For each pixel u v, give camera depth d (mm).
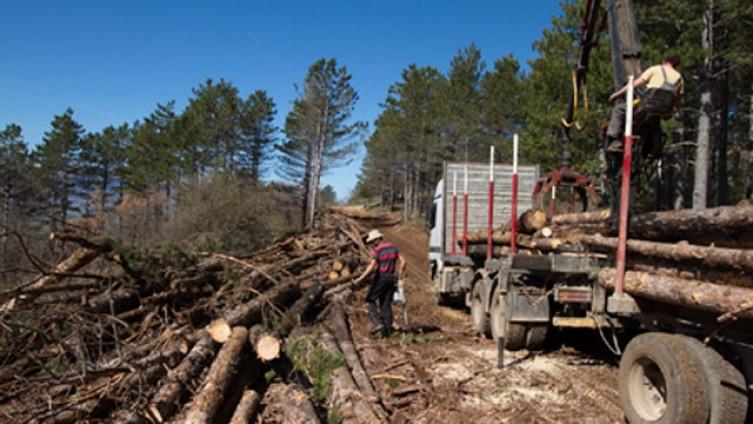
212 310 7383
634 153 5176
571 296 5934
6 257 8484
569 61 17953
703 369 3689
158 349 5762
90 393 4559
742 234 3666
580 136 17031
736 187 26562
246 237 20188
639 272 4602
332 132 37375
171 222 20266
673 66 4961
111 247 7016
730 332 3781
